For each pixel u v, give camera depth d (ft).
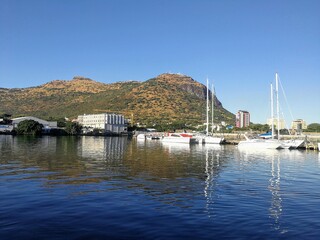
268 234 49.16
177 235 48.32
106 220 55.16
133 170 120.78
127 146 308.60
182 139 379.76
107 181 94.32
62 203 66.28
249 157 195.31
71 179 96.84
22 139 403.75
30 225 51.83
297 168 137.90
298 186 91.09
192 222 54.65
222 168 133.18
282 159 184.75
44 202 66.90
